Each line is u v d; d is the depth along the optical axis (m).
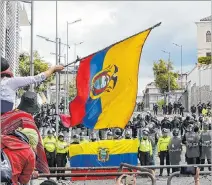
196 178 6.35
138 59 7.24
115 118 7.33
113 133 19.78
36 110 5.05
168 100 75.31
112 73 7.30
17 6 18.81
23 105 4.98
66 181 13.77
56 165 18.83
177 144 19.00
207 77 63.69
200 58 73.50
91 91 7.40
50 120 36.53
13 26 16.53
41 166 5.12
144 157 19.17
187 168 6.38
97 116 7.36
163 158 19.75
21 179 4.79
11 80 4.89
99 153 17.81
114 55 7.30
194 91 67.88
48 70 5.17
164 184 14.45
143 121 36.75
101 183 13.77
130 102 7.29
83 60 7.41
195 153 19.03
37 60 49.00
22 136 4.85
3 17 12.85
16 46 18.41
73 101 7.46
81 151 17.72
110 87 7.31
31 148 4.81
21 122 4.86
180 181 14.91
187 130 19.59
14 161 4.65
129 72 7.27
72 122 7.46
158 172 18.53
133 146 17.97
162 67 78.56
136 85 7.25
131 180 5.92
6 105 4.84
